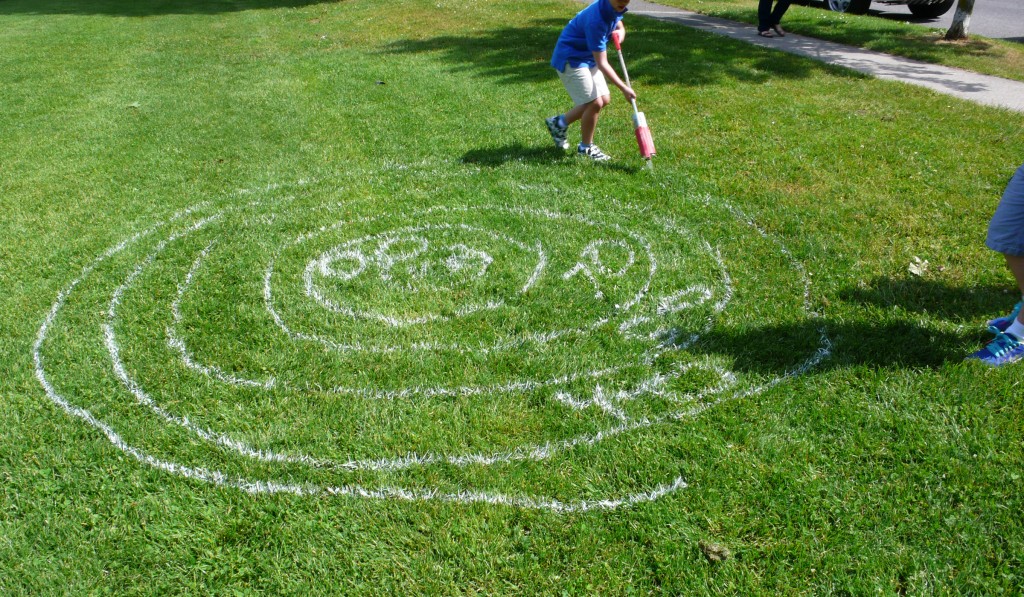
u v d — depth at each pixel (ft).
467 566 7.50
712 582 7.18
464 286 12.60
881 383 9.61
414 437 9.16
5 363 10.81
